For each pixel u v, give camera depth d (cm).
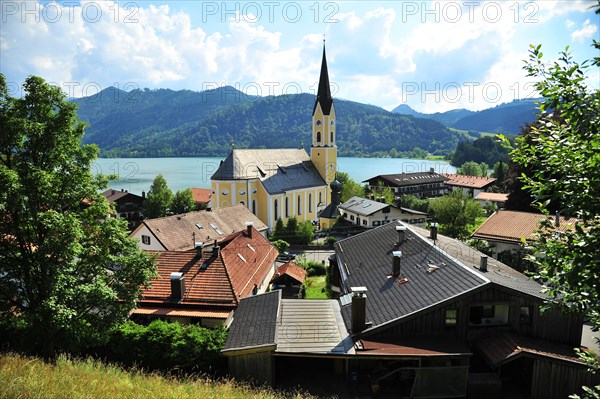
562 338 2075
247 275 3070
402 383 1908
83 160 1755
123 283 1830
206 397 1463
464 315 2025
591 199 975
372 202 6762
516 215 4216
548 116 1119
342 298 2405
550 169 1067
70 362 1562
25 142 1642
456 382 1842
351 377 1930
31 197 1538
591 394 1104
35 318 1549
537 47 1041
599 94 956
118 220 1833
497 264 2939
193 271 2802
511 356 1822
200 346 1986
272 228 7400
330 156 8512
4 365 1377
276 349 1870
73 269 1692
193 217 4875
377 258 2991
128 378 1527
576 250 965
